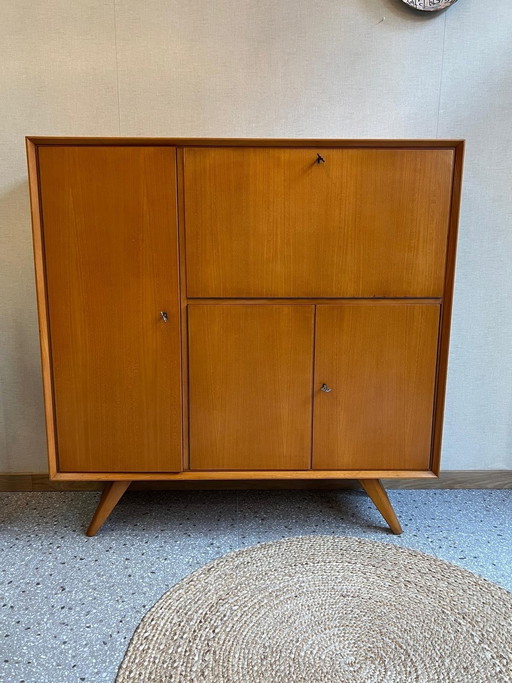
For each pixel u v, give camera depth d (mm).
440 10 1767
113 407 1595
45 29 1744
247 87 1803
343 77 1808
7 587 1445
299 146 1476
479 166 1853
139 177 1474
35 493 1981
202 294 1543
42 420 1962
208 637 1264
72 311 1543
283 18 1767
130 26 1753
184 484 2014
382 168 1494
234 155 1473
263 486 2021
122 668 1173
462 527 1770
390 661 1196
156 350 1563
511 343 1964
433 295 1569
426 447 1655
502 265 1908
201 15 1755
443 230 1533
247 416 1613
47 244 1507
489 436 2010
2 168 1812
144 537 1701
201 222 1504
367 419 1630
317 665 1183
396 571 1519
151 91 1793
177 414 1596
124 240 1506
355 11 1770
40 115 1793
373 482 1730
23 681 1142
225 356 1578
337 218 1515
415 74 1810
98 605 1376
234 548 1637
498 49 1800
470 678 1151
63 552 1613
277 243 1521
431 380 1614
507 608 1374
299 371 1591
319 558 1579
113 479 1625
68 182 1476
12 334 1905
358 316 1567
